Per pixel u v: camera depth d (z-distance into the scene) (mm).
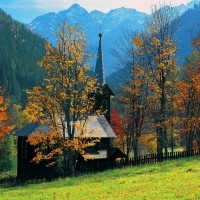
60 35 45938
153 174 38812
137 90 55625
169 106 59906
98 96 69125
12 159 85688
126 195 28172
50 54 47219
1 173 72188
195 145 66125
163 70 53906
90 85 47125
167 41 53031
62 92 45531
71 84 46531
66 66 45875
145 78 54656
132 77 56625
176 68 55125
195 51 58594
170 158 51375
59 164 53156
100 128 63812
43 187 41188
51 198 31406
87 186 36406
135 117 59438
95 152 61594
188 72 58594
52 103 46125
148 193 27688
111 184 35531
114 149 63531
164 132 56562
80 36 46375
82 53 46219
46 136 47688
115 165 52531
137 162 53375
